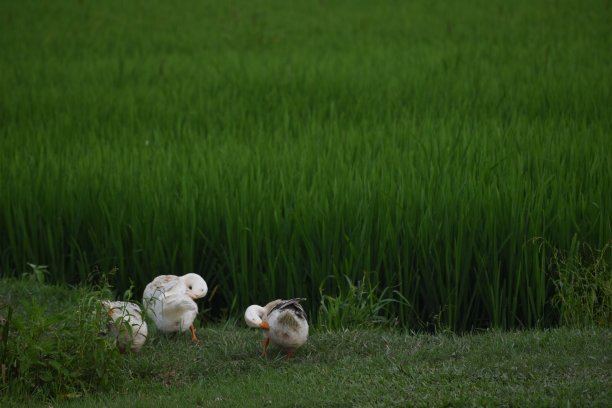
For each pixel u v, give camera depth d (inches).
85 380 412.5
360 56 1125.1
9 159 698.8
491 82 935.0
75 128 810.2
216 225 574.9
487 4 1535.4
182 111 866.8
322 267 543.2
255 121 825.5
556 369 382.3
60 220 604.7
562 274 520.1
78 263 593.6
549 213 545.6
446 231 530.9
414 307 542.9
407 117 792.3
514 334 450.6
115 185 621.9
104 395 401.7
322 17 1478.8
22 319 421.7
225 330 500.1
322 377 397.4
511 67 1021.2
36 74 1058.7
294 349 428.1
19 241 611.2
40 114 864.9
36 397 398.0
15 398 393.4
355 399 364.5
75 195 620.1
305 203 566.9
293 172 622.5
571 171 601.6
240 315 550.6
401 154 658.2
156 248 571.8
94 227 601.0
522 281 530.3
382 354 430.9
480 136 706.2
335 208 552.7
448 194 550.6
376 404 355.9
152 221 590.2
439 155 639.1
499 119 784.3
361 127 773.9
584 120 737.6
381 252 538.9
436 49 1154.7
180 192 617.3
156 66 1094.4
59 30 1364.4
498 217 543.8
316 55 1138.7
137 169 649.6
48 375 401.1
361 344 446.3
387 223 542.9
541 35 1227.2
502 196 552.1
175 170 643.5
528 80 940.6
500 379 372.8
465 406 346.6
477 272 536.4
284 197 571.8
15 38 1296.8
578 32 1229.7
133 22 1448.1
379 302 511.5
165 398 387.2
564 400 341.4
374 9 1541.6
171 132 766.5
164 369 427.2
